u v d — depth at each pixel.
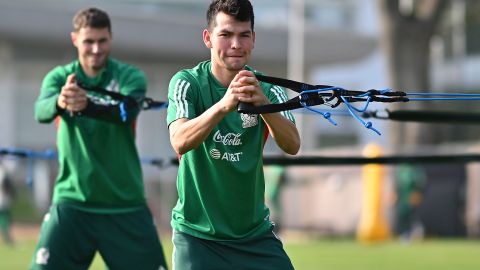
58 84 23.72
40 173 75.06
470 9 105.81
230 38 17.00
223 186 18.09
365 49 98.19
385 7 84.94
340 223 69.25
